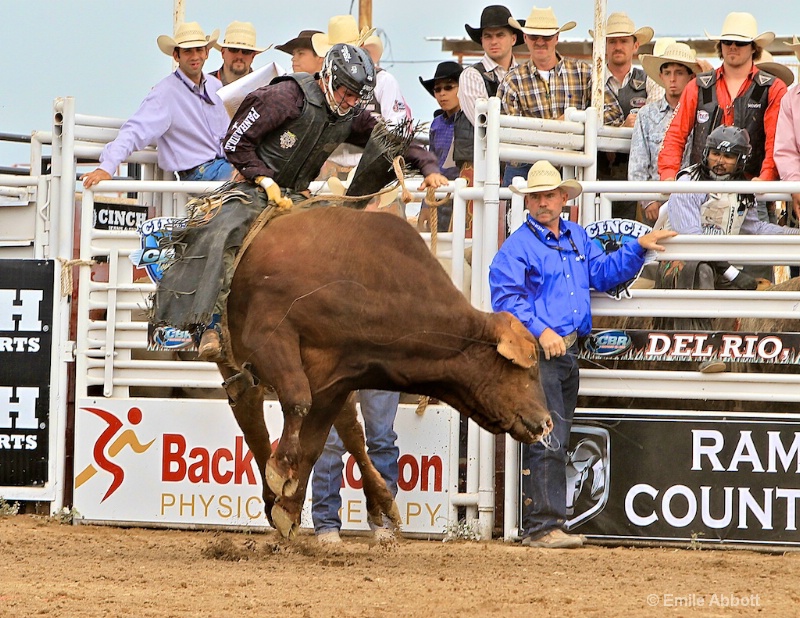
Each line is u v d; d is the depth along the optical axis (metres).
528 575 23.17
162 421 30.78
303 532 29.58
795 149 30.64
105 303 31.61
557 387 26.97
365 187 25.55
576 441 28.62
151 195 34.97
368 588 21.09
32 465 31.83
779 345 27.81
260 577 22.09
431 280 23.05
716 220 29.86
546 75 36.56
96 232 31.66
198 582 21.39
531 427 23.55
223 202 23.81
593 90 34.16
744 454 28.20
